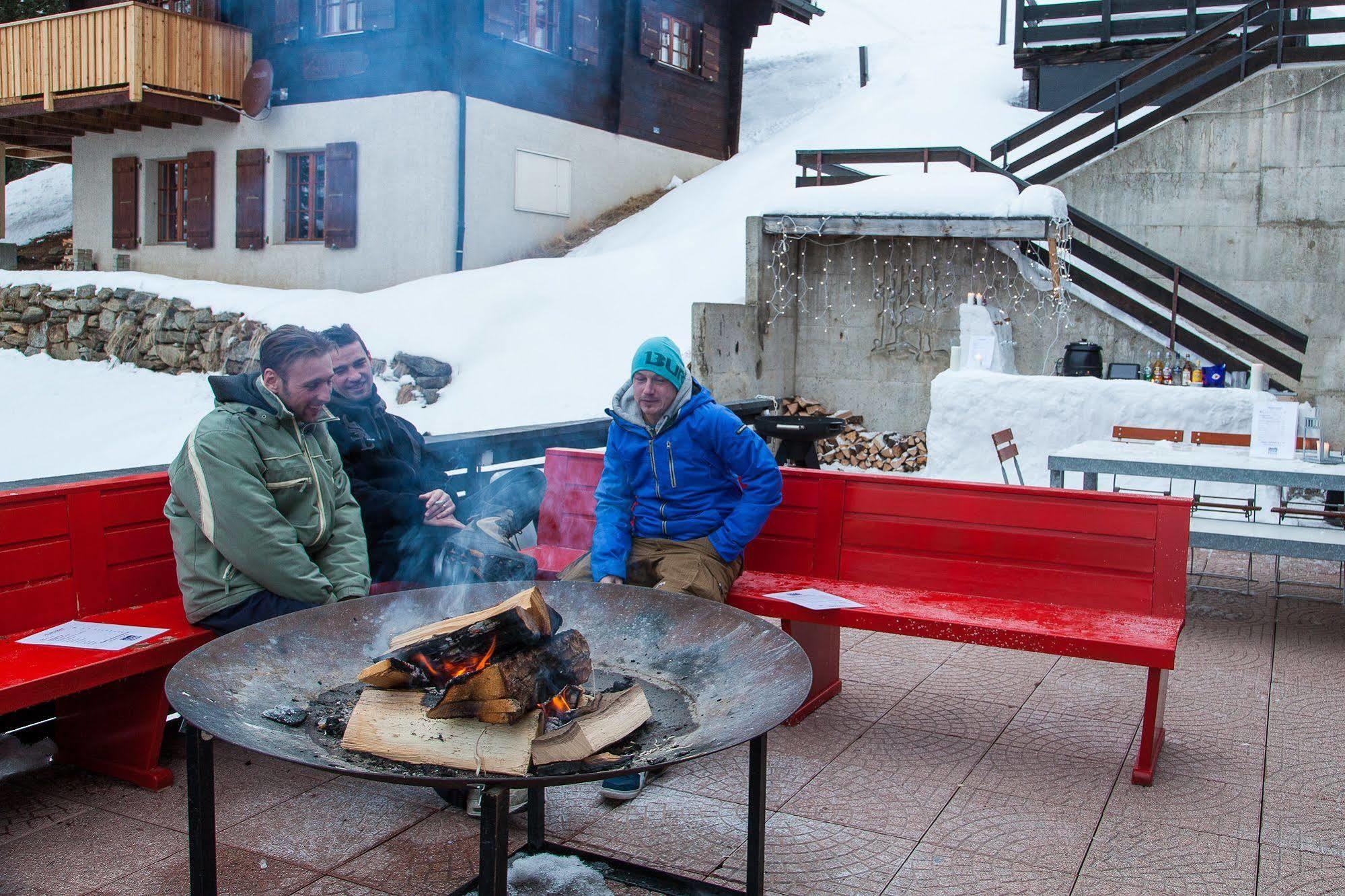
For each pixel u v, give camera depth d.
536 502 5.18
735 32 18.97
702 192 15.67
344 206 14.50
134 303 14.05
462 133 13.95
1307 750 3.70
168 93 14.38
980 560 4.04
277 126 15.14
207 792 2.37
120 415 12.58
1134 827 3.11
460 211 14.06
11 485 3.70
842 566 4.25
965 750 3.68
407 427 4.57
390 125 14.06
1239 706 4.15
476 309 12.04
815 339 11.38
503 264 14.82
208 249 16.16
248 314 13.03
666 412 3.83
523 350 11.56
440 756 2.05
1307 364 11.16
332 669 2.59
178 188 16.73
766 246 10.73
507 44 14.52
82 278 14.73
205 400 12.72
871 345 11.17
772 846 2.98
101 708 3.38
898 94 17.64
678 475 3.84
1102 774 3.48
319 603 3.34
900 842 3.01
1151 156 11.57
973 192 9.94
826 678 4.16
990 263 10.66
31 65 15.09
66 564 3.44
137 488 3.69
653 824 3.13
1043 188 9.79
